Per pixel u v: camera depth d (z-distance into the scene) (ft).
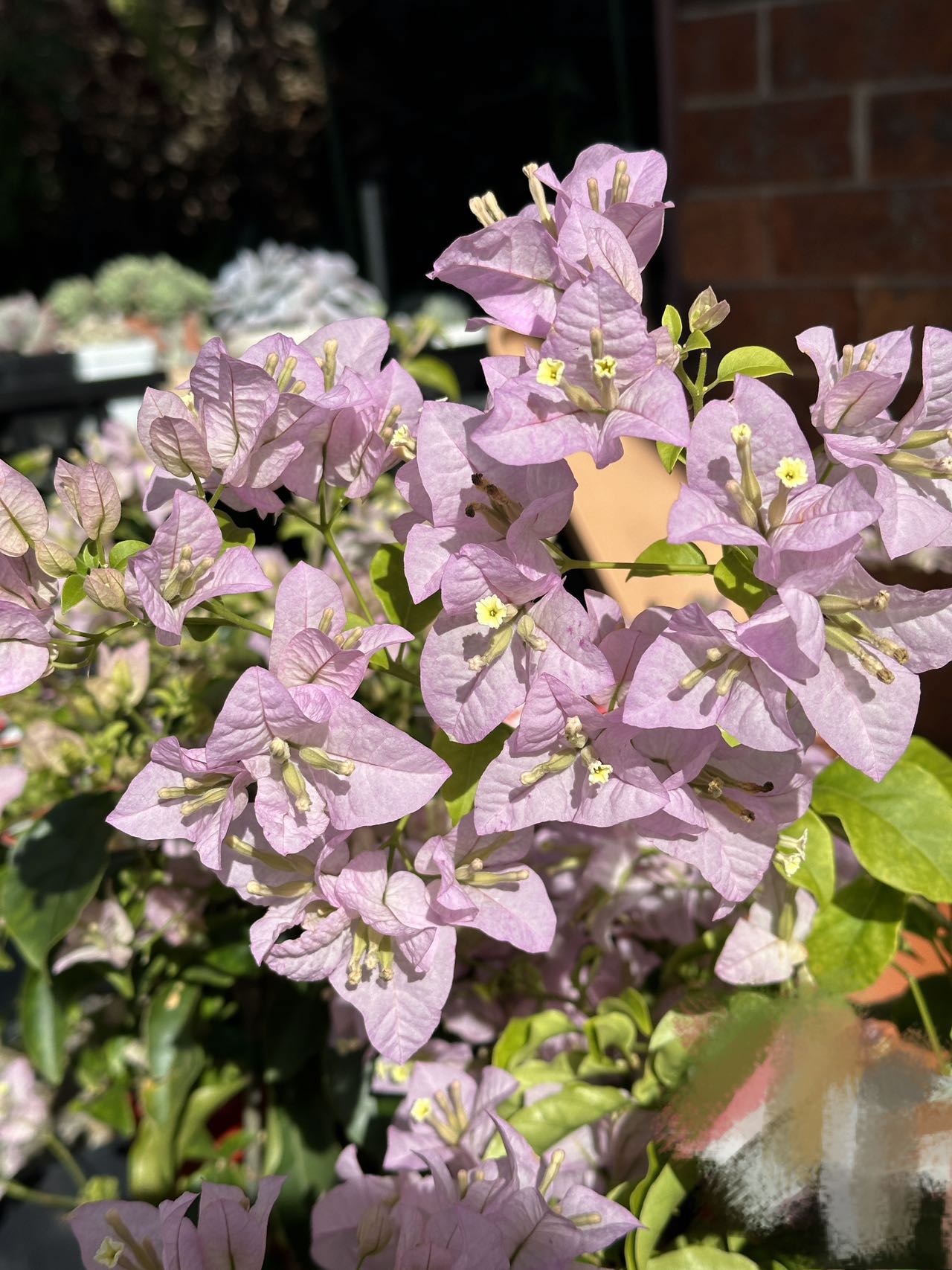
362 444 1.35
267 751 1.16
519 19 9.30
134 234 15.46
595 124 8.91
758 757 1.21
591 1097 1.37
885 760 1.11
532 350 1.21
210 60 14.57
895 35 2.97
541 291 1.26
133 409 6.37
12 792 1.80
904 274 3.10
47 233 15.16
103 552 1.25
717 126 3.42
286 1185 1.80
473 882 1.27
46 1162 2.21
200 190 15.24
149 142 14.97
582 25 8.80
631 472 3.67
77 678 2.06
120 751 1.97
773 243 3.36
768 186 3.34
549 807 1.17
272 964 1.19
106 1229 1.19
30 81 14.02
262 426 1.23
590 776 1.15
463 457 1.22
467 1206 1.21
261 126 14.79
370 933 1.22
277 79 14.44
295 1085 1.90
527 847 1.28
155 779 1.20
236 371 1.20
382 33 10.53
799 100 3.21
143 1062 2.05
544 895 1.27
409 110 10.64
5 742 2.19
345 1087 1.82
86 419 6.23
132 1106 2.09
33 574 1.24
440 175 10.61
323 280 6.42
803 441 1.11
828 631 1.14
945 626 1.12
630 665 1.22
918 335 3.09
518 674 1.18
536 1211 1.17
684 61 3.44
